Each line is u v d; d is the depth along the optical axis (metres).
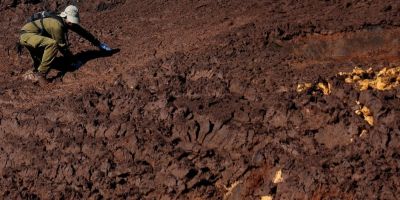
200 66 8.88
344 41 8.96
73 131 8.43
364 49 8.82
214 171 7.50
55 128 8.57
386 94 7.46
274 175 7.20
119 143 7.99
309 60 8.75
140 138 7.93
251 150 7.55
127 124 8.17
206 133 7.81
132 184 7.62
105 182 7.63
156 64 9.25
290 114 7.62
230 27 10.06
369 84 7.76
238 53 9.03
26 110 9.14
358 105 7.47
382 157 6.84
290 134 7.47
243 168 7.36
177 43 10.01
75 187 7.74
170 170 7.52
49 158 8.18
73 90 9.49
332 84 7.83
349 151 7.01
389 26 8.93
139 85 8.87
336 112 7.40
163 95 8.43
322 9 10.06
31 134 8.75
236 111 7.89
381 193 6.47
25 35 10.10
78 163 7.96
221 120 7.78
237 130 7.66
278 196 7.00
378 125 7.14
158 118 8.17
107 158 7.88
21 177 8.15
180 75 8.84
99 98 8.81
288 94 7.88
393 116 7.15
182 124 7.93
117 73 9.63
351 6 9.96
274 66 8.59
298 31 9.25
